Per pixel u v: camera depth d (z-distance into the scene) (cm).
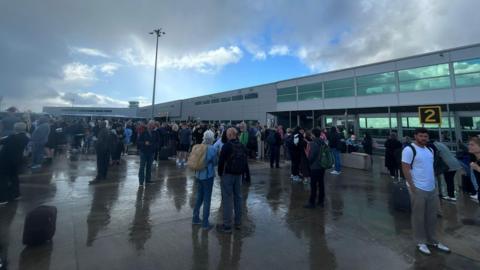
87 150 1404
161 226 439
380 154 1769
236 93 3488
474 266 329
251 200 617
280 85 2850
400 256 352
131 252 345
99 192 640
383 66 2002
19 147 556
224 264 321
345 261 336
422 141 382
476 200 650
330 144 1000
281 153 1396
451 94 1666
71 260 320
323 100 2405
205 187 437
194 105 4419
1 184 541
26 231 353
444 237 422
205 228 433
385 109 2017
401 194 544
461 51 1633
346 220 488
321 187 575
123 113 7038
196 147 438
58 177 798
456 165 606
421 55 1806
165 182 769
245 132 1162
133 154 1427
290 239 400
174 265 315
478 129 1591
